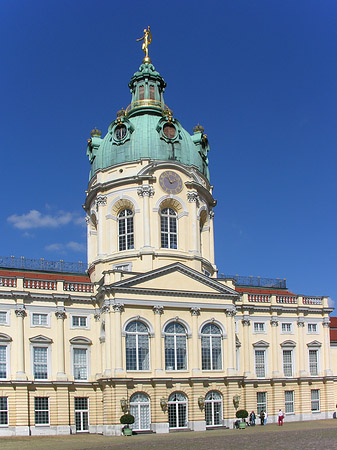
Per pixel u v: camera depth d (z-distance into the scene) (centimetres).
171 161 6712
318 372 7300
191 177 6825
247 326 6950
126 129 6919
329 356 7375
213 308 6191
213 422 5947
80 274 7162
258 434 4853
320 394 7212
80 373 5997
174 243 6675
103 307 5819
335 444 3634
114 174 6788
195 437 4816
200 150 7250
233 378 6078
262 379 6850
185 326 6044
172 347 5962
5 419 5509
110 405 5538
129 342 5778
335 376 7381
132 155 6794
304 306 7319
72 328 6034
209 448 3700
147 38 7912
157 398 5691
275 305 7150
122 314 5769
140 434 5478
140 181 6612
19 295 5775
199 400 5853
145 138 6838
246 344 6894
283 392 6969
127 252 6506
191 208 6744
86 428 5881
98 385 5950
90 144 7325
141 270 6366
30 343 5794
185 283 6116
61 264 7194
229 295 6269
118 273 5866
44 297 5919
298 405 7044
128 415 5406
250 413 6462
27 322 5828
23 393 5588
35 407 5678
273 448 3544
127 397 5566
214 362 6144
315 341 7325
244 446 3759
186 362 5984
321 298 7519
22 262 6975
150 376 5753
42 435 5562
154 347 5834
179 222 6706
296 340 7231
